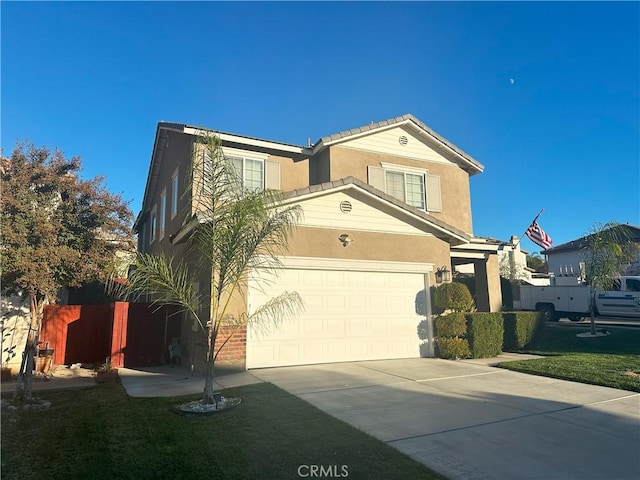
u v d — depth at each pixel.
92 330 12.63
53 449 4.97
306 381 8.76
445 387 8.26
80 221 9.30
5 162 8.23
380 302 11.95
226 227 7.26
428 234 12.93
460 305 12.03
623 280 20.30
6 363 10.41
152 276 7.30
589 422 6.05
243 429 5.62
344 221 11.66
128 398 7.46
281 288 10.69
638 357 11.35
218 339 9.69
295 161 15.80
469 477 4.27
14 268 7.52
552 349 13.56
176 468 4.42
